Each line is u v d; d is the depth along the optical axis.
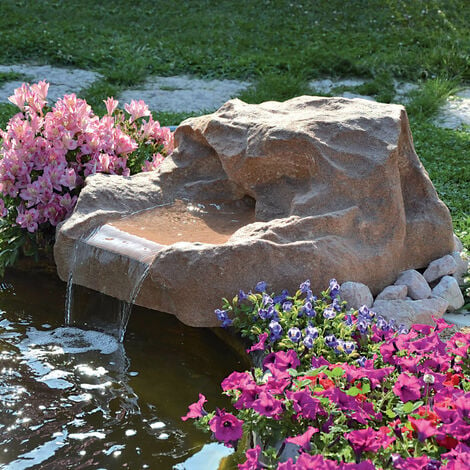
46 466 3.71
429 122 10.11
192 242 4.64
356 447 2.84
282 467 2.65
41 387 4.37
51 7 16.20
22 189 5.58
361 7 16.12
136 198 5.28
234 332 4.60
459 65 12.51
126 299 4.70
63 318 5.13
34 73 12.24
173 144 6.02
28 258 5.75
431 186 5.14
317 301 4.31
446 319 4.77
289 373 3.31
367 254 4.74
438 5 15.97
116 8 16.33
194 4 16.67
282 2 16.53
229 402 4.23
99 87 11.10
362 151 4.85
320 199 4.79
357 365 3.70
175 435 3.96
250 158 5.04
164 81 12.15
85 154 5.82
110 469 3.70
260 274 4.41
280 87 11.12
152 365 4.59
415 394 3.12
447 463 2.65
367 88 11.51
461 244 5.55
